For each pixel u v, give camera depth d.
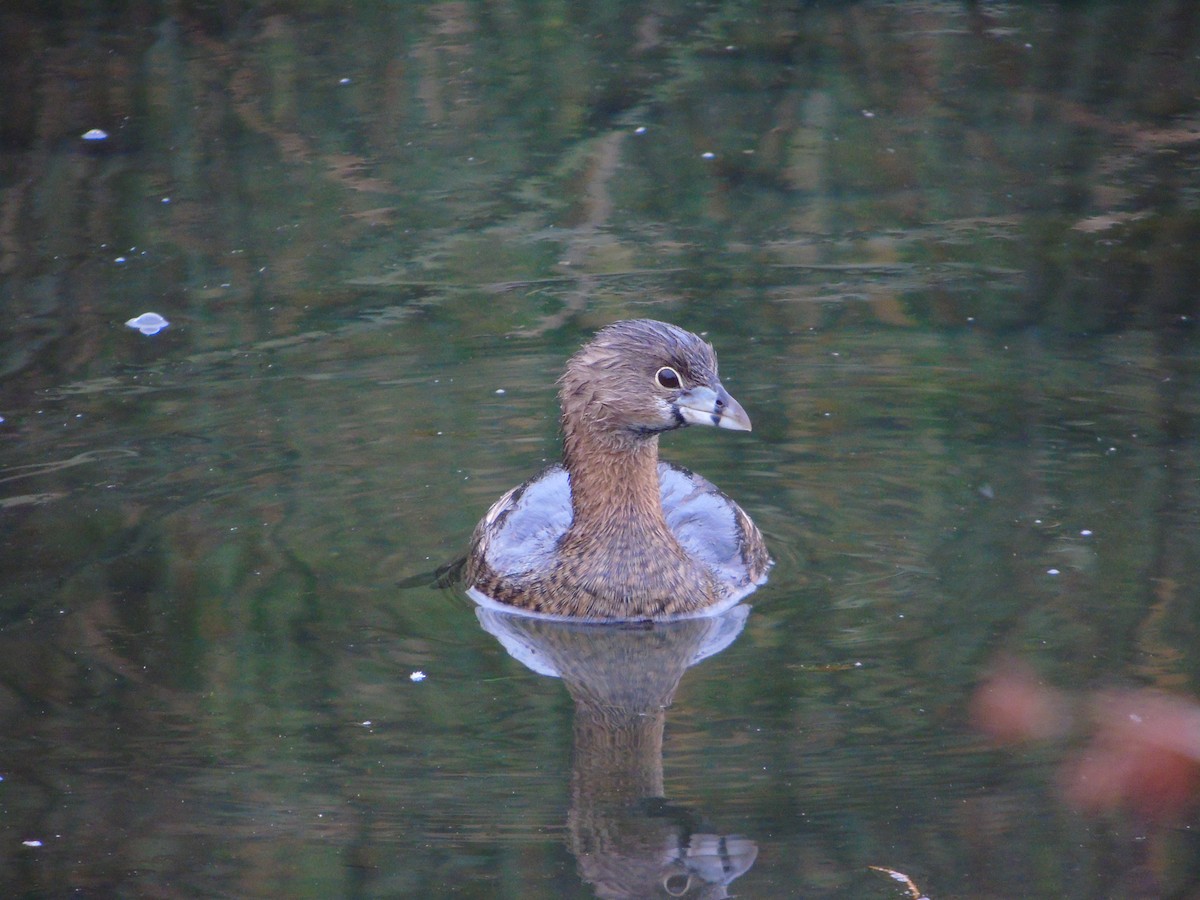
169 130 20.28
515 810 8.35
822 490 12.42
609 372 10.78
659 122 20.42
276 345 14.94
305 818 8.28
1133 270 16.06
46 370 14.42
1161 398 13.48
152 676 9.77
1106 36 22.72
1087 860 7.78
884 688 9.55
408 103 21.16
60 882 7.76
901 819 8.15
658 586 10.77
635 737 9.11
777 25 23.59
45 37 23.28
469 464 12.86
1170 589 10.51
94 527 11.70
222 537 11.64
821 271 16.36
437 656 10.20
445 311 15.66
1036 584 10.72
